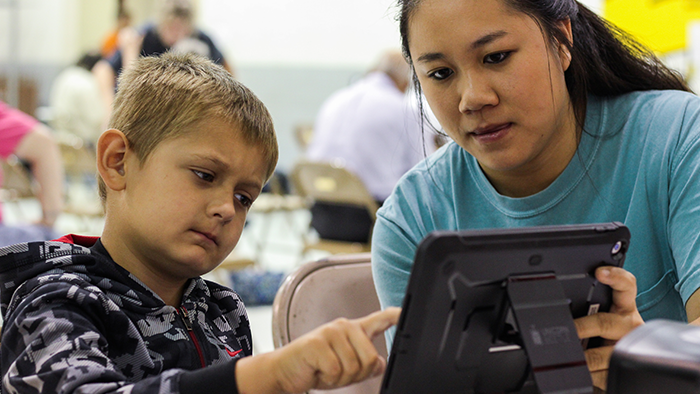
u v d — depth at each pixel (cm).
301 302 115
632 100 110
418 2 95
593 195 107
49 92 794
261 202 426
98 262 87
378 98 356
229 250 90
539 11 94
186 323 94
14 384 70
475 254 57
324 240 358
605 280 67
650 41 221
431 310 57
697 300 89
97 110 629
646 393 48
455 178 118
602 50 113
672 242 98
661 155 102
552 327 60
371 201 330
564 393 58
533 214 110
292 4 803
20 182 370
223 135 88
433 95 99
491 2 91
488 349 61
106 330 82
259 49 812
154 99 90
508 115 95
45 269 84
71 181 616
